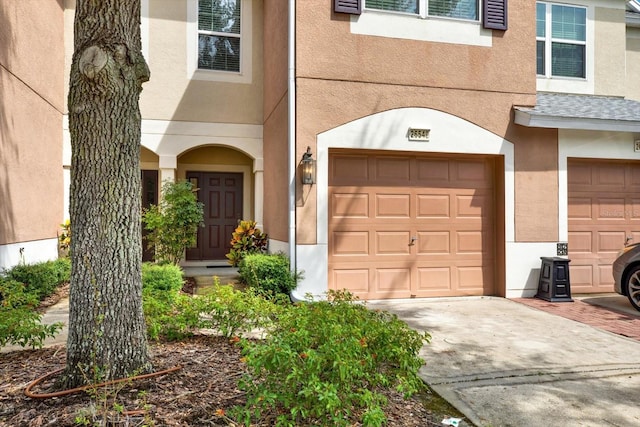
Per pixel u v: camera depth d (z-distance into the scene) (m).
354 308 3.73
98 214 3.07
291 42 6.67
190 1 9.02
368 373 2.94
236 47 9.33
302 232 6.62
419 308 6.62
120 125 3.15
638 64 10.40
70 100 3.11
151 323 4.08
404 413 3.13
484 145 7.32
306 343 2.75
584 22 9.21
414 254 7.29
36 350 4.14
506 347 4.80
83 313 3.02
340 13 6.81
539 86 8.91
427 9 7.17
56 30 8.26
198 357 3.76
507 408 3.33
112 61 3.08
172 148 8.88
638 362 4.37
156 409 2.72
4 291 4.70
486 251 7.59
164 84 8.87
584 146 7.70
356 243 7.05
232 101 9.20
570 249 7.84
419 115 7.09
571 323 5.84
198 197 9.96
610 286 7.95
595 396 3.57
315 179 6.70
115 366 3.04
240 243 8.28
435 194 7.39
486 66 7.37
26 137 7.03
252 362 2.48
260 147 9.30
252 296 4.56
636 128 7.48
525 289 7.47
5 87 6.37
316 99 6.72
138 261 3.26
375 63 6.94
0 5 6.23
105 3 3.10
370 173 7.14
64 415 2.61
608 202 8.02
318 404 2.42
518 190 7.46
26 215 7.02
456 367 4.18
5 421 2.55
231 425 2.57
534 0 7.62
